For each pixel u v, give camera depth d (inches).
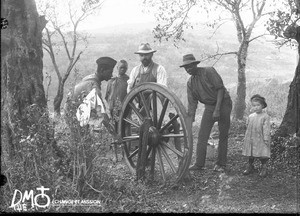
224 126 317.7
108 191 235.0
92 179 235.6
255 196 256.4
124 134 314.3
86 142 238.4
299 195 255.8
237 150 385.1
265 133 294.8
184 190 272.5
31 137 233.8
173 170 285.9
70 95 242.5
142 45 340.2
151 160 291.4
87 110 250.2
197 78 321.7
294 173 300.2
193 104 328.8
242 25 607.8
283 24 347.3
